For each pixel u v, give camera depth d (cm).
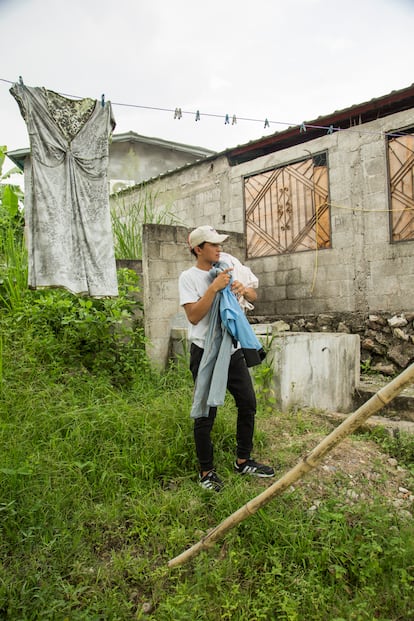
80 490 277
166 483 303
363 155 605
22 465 280
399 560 236
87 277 383
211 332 295
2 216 610
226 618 208
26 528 246
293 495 282
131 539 254
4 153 546
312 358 454
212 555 242
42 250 364
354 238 618
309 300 671
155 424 348
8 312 490
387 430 386
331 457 335
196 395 290
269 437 369
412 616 209
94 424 338
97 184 382
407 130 568
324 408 465
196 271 309
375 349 580
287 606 207
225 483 297
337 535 247
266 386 428
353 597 222
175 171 859
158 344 514
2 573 219
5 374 384
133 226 650
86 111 371
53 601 207
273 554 240
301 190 677
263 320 713
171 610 205
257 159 730
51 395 374
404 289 574
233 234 712
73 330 466
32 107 348
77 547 241
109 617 205
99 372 439
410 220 568
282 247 706
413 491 311
